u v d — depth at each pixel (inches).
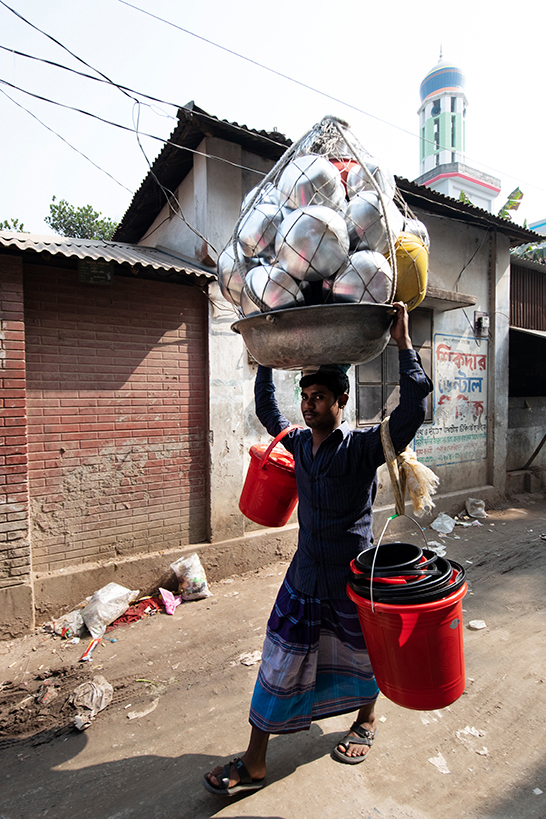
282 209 68.9
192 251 184.7
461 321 269.3
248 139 176.4
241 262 72.3
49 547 146.3
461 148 1429.6
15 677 116.4
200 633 136.7
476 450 278.8
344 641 78.8
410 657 61.6
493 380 283.7
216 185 174.6
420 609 60.1
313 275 62.2
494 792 79.9
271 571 182.2
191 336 172.4
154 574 161.3
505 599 157.4
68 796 81.4
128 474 160.1
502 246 285.4
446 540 220.2
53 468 146.6
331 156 75.0
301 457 81.6
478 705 103.3
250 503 107.0
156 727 98.6
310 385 77.3
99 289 153.8
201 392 175.2
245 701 106.6
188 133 171.6
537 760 87.3
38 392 143.9
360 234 65.3
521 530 236.1
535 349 340.8
